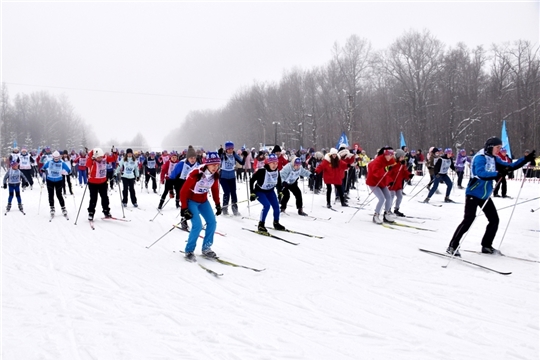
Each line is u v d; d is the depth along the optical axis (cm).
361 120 4234
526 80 3312
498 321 353
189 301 402
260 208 1027
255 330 335
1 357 288
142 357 289
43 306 387
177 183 919
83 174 1748
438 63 3925
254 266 527
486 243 576
